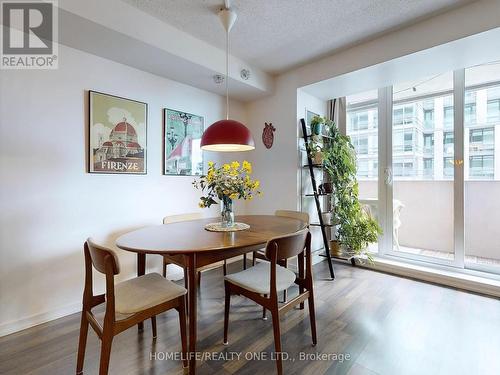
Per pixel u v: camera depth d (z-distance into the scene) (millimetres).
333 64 2846
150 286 1541
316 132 3164
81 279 2234
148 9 2059
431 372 1472
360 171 3615
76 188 2201
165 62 2457
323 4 2018
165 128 2834
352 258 3355
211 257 1528
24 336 1837
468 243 2838
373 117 3482
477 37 2047
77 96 2201
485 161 2730
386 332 1869
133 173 2570
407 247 3256
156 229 1950
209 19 2195
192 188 3115
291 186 3283
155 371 1492
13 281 1898
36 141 1994
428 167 3074
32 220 1981
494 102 2664
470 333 1851
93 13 1816
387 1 1991
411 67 2604
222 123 2023
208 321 2027
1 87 1849
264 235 1736
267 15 2150
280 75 3344
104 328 1245
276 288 1496
